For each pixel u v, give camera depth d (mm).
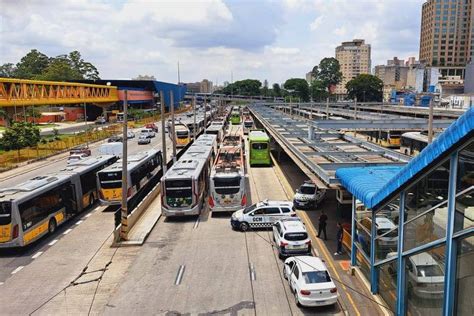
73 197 31219
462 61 194000
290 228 23234
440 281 13375
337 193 30438
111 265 22438
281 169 50031
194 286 19734
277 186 40844
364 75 149000
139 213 31000
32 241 25141
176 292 19172
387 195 16344
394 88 180125
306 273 17625
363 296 18609
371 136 70438
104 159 38875
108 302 18359
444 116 57094
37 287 19969
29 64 187500
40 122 118312
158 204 34594
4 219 23688
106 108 121625
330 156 30906
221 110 139750
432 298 13930
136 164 35781
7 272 21859
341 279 20359
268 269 21578
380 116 65312
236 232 27641
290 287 19156
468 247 11883
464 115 10852
